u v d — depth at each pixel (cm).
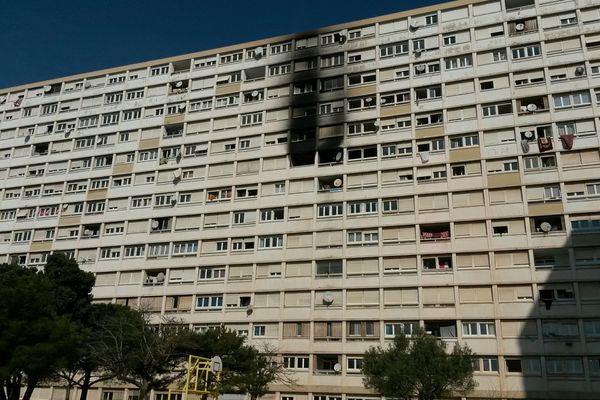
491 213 4262
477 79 4669
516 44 4641
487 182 4353
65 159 6069
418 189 4541
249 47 5709
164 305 5016
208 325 4788
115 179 5750
